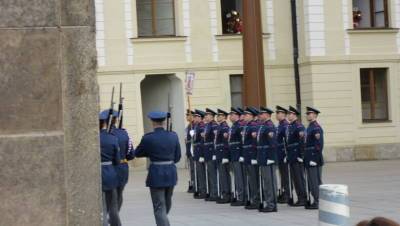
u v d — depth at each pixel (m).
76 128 8.36
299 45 40.53
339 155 39.66
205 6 39.84
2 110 8.20
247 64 29.80
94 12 8.46
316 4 39.66
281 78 40.66
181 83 39.38
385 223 5.20
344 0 40.03
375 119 40.75
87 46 8.39
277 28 40.66
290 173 23.19
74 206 8.34
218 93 39.84
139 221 20.28
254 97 29.61
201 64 39.62
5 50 8.20
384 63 40.50
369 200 23.06
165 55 39.22
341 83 39.91
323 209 10.64
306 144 22.17
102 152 16.22
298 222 19.19
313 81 39.53
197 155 25.97
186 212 22.12
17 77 8.23
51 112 8.30
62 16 8.33
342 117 39.84
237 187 23.70
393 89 40.66
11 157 8.18
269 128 21.78
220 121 24.88
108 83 38.47
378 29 40.41
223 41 39.97
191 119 27.20
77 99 8.37
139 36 38.97
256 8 29.97
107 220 16.66
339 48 39.91
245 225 18.84
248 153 22.56
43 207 8.25
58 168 8.30
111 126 16.98
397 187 26.80
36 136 8.24
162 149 16.09
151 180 16.09
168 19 39.84
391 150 40.44
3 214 8.16
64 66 8.34
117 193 17.91
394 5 40.91
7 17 8.20
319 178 22.08
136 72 38.78
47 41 8.29
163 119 16.27
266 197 21.70
